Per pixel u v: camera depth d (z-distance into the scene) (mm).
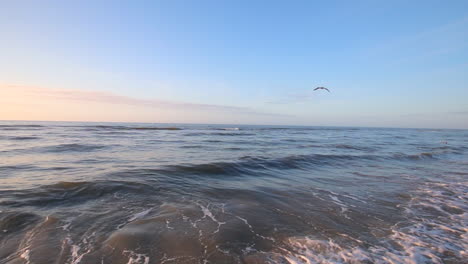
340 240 5066
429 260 4387
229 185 9023
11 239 4602
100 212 6027
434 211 7051
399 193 8844
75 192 7285
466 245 4996
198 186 8672
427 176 11930
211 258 4254
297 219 6125
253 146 23031
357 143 30719
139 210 6238
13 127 49219
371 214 6676
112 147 19641
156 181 8789
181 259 4188
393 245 4918
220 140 30219
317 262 4191
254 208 6750
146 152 17000
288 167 12984
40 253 4191
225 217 6008
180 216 5930
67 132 38281
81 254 4211
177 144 23562
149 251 4379
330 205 7293
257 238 5023
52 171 10094
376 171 12859
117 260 4102
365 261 4270
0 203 6133
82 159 13477
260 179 10289
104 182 8125
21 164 11570
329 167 13562
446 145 31281
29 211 5820
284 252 4512
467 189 9570
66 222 5395
